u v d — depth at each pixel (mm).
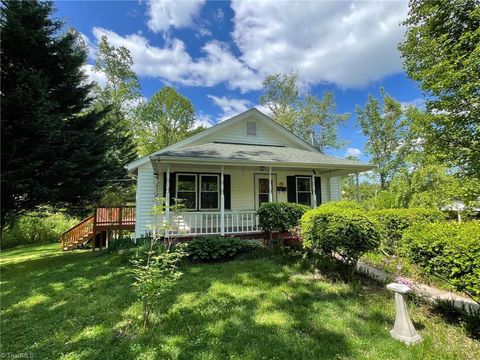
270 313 3879
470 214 5945
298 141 12922
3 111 7867
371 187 24922
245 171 11180
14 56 9297
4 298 5074
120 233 11180
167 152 8859
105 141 11148
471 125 5434
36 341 3418
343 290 4688
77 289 5387
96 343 3307
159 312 4008
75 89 10789
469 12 5410
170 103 27500
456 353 2809
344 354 2852
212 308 4090
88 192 10258
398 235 6801
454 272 3129
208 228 9453
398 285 3395
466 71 5152
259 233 9227
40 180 8930
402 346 2963
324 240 5137
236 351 2982
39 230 16969
